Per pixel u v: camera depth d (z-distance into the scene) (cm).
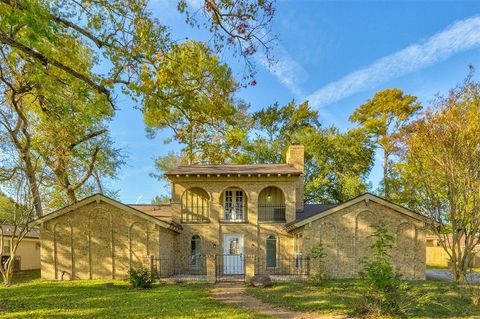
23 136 1997
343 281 1622
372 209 1812
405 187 2267
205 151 1136
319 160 3291
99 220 1884
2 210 2617
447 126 1656
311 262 1766
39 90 1281
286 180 2116
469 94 1678
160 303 1100
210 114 950
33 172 1817
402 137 2081
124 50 806
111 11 807
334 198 3388
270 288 1452
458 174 1619
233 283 1619
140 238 1853
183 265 2070
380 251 945
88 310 993
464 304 1077
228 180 2123
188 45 866
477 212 1588
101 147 2609
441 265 3095
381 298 891
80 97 955
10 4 700
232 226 2103
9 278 1617
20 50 854
